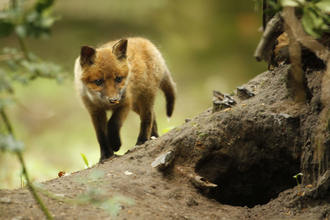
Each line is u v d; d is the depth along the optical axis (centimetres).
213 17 3431
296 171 814
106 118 1111
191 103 2720
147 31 3253
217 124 846
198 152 823
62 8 3266
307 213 661
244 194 888
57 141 2223
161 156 812
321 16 534
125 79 1036
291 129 781
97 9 3269
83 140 2242
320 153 682
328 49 662
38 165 1580
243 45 3300
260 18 3344
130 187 714
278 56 745
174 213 650
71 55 2972
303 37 627
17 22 373
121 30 3228
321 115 702
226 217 692
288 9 593
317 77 779
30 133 2323
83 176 767
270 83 891
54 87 2678
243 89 886
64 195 629
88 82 1009
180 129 871
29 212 550
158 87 1240
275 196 870
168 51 3172
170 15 3381
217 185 824
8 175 1360
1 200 579
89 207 590
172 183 785
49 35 382
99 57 1005
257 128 817
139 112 1257
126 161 838
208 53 3250
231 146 834
